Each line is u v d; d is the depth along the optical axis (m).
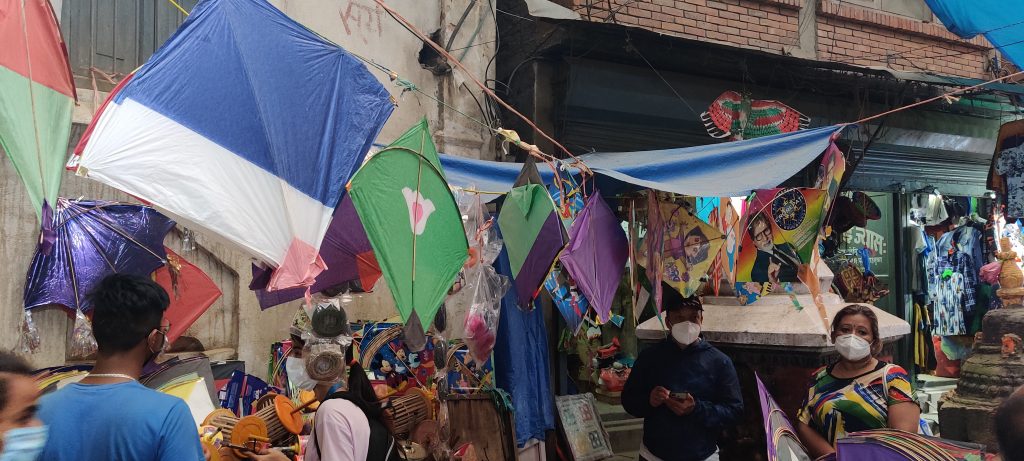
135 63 4.84
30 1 2.37
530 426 5.00
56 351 4.10
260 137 2.51
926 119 8.09
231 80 2.50
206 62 2.46
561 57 6.64
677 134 7.06
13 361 1.98
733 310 5.64
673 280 4.48
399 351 4.60
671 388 4.38
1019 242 9.40
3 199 3.79
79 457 1.97
